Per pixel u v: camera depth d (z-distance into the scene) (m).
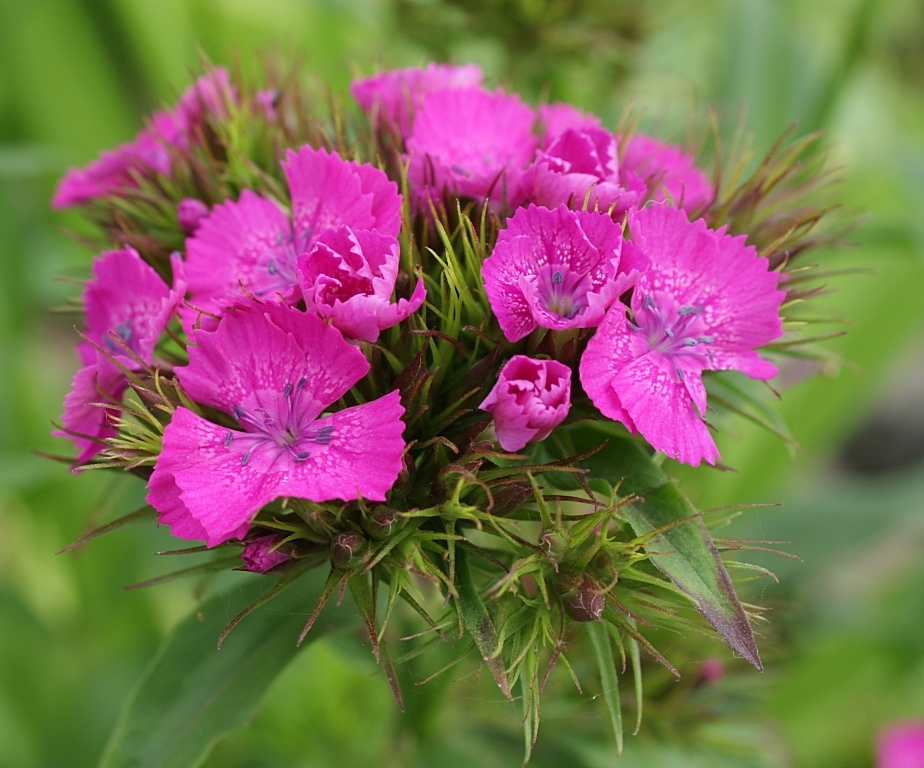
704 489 0.24
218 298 0.19
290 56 0.28
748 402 0.21
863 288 0.31
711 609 0.18
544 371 0.18
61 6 0.32
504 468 0.18
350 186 0.19
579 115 0.22
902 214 0.30
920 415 0.48
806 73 0.28
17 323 0.32
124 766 0.20
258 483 0.18
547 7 0.26
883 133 0.33
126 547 0.28
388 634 0.21
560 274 0.19
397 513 0.18
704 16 0.30
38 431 0.30
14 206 0.31
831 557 0.27
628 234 0.19
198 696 0.20
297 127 0.22
